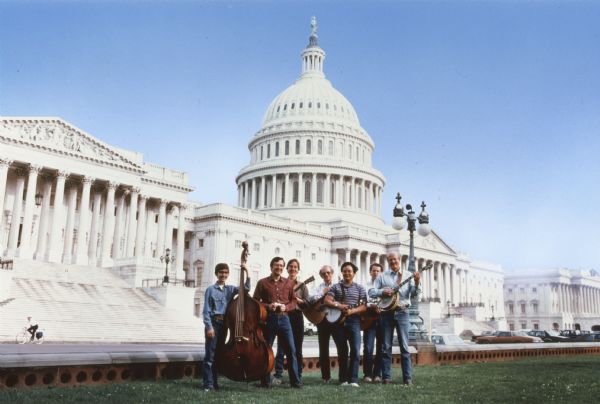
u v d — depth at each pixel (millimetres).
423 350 24594
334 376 18312
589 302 179250
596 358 32031
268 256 100500
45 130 67500
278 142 137750
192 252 95250
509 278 168375
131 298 54562
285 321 14695
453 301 132000
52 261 65750
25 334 38875
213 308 14039
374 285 16281
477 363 26109
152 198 80375
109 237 71188
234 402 11719
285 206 128625
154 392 12992
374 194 140500
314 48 153625
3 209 69125
